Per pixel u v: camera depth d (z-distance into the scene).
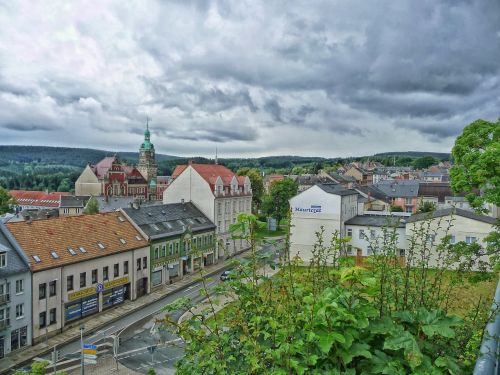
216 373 5.64
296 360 4.98
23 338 31.75
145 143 195.75
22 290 31.59
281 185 82.12
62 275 35.00
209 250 58.50
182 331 5.96
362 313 5.12
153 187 171.12
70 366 29.08
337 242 6.86
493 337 4.07
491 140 25.34
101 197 96.31
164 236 48.06
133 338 33.56
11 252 32.38
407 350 4.71
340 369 5.03
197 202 62.38
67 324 35.56
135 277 43.50
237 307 6.20
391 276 6.54
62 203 104.44
